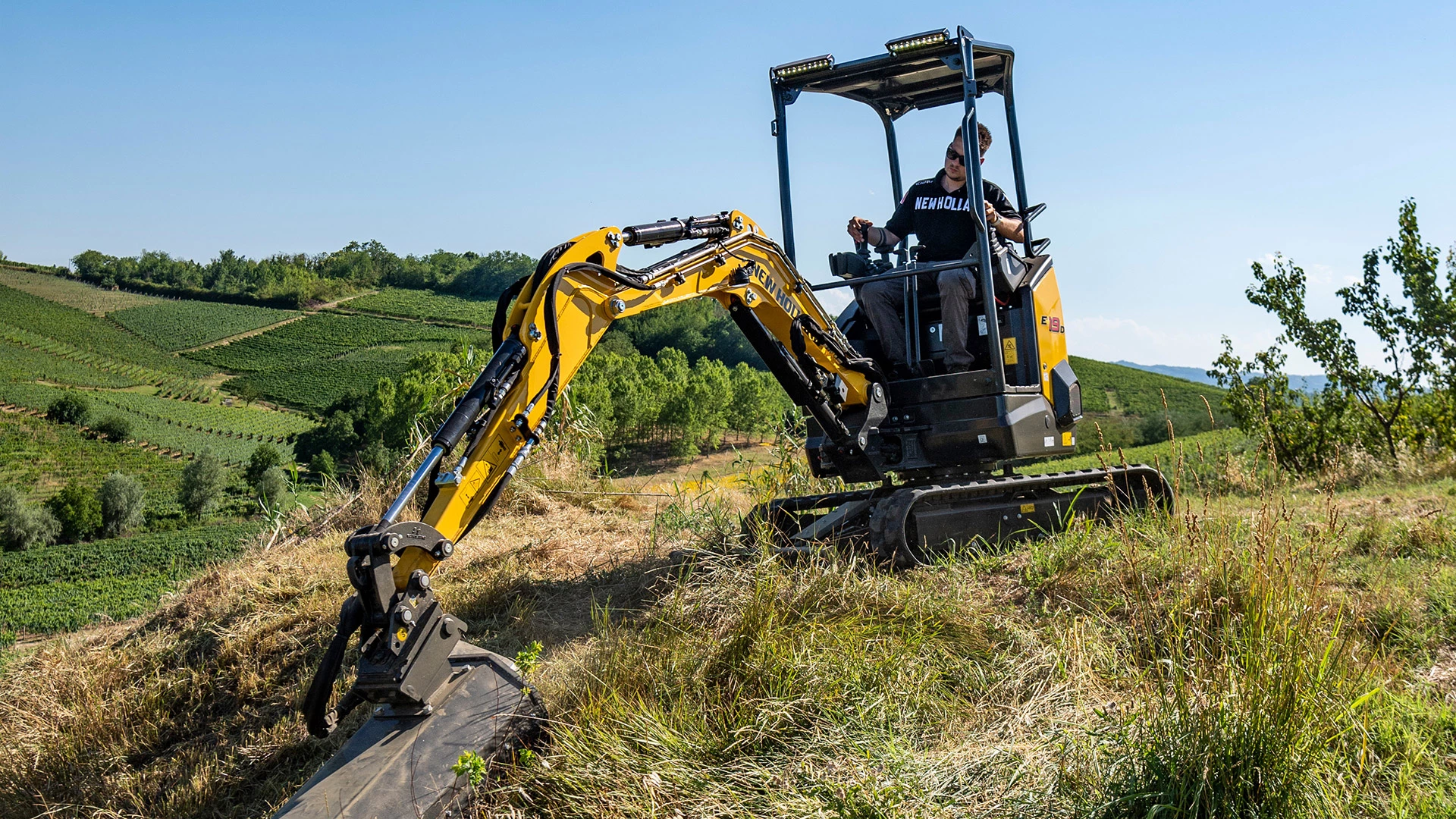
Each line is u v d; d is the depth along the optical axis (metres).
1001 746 3.53
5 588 41.62
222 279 184.25
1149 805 3.08
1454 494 7.41
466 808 3.44
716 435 56.16
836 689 4.02
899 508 5.81
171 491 77.75
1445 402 13.87
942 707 4.00
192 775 5.14
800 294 5.80
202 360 143.00
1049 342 6.72
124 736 5.67
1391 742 3.41
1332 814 3.01
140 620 7.62
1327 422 14.61
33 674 6.59
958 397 6.29
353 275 189.38
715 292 5.18
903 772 3.44
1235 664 3.60
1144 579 4.89
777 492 9.10
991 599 5.10
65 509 57.44
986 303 6.19
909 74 6.88
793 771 3.56
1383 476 10.27
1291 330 15.16
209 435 102.56
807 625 4.47
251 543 9.11
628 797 3.45
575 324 4.30
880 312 6.73
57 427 98.88
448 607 6.30
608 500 9.31
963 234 6.61
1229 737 3.17
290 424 110.75
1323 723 3.33
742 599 4.80
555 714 3.99
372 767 3.47
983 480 6.45
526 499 9.12
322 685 3.50
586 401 56.25
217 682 6.14
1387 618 4.44
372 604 3.48
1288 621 3.76
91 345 142.38
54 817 5.14
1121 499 6.89
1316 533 5.06
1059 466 10.68
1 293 161.88
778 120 6.75
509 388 3.98
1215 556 4.79
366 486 9.32
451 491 3.81
